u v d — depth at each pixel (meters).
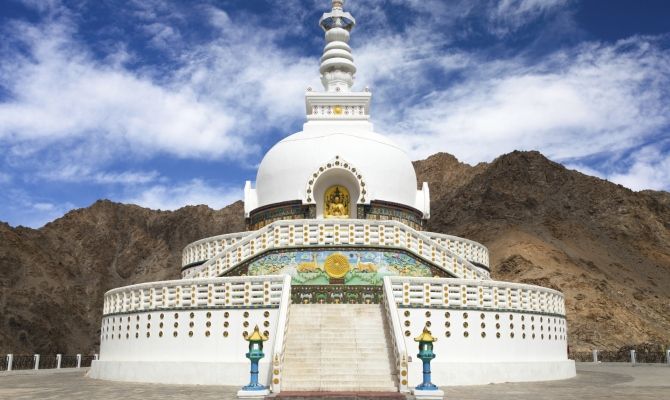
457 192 124.31
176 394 21.94
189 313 27.11
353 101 40.59
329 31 46.09
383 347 24.23
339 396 20.06
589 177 118.00
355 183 34.78
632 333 73.56
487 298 27.97
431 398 19.39
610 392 22.94
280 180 36.78
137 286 28.94
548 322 30.38
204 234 125.88
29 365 43.09
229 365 25.70
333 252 30.48
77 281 109.94
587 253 97.56
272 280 26.50
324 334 24.95
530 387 25.06
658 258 101.88
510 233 98.69
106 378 29.19
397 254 30.80
